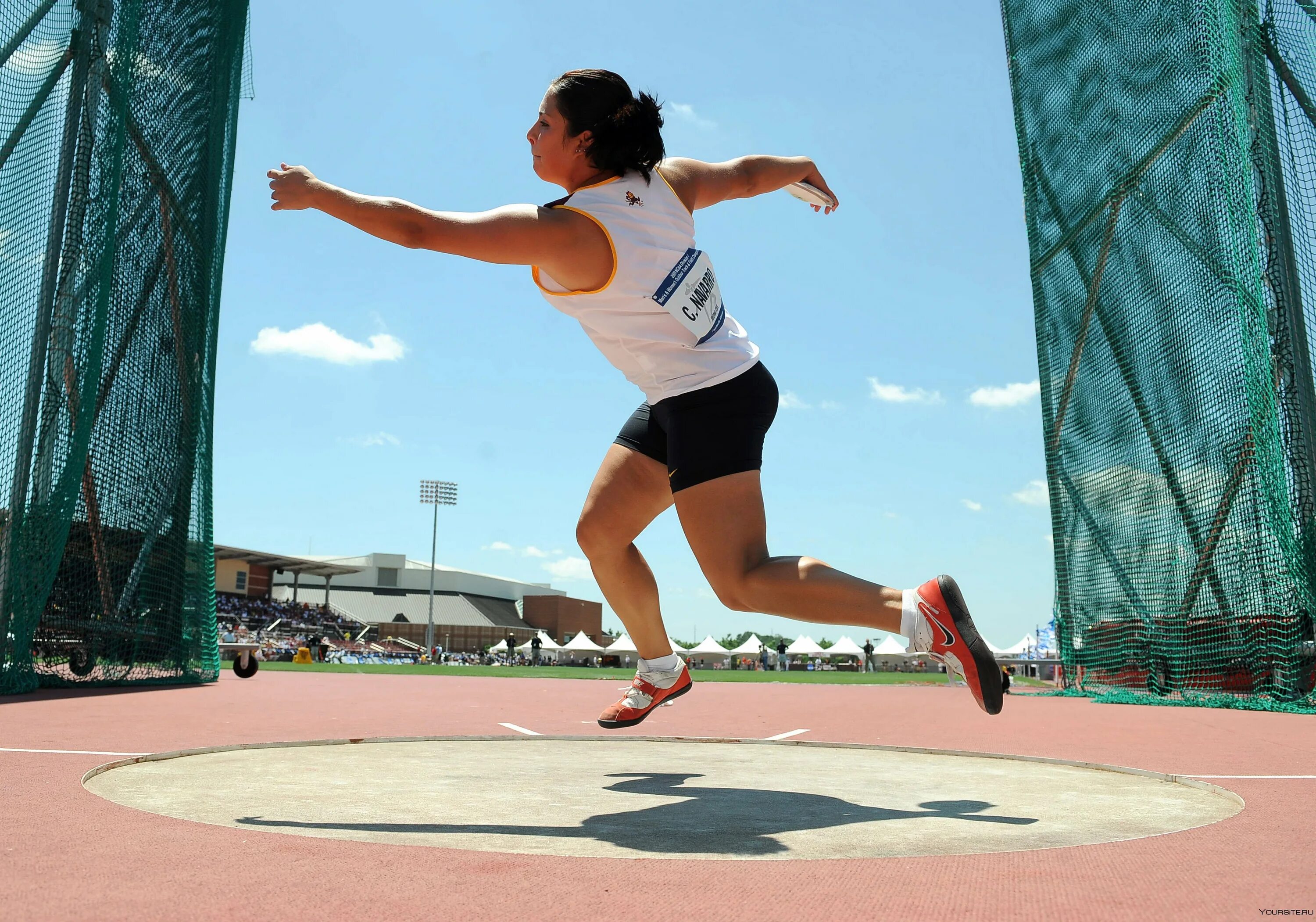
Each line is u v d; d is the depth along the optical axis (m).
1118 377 9.25
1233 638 8.04
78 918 1.30
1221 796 2.85
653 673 3.47
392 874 1.58
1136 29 8.84
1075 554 10.28
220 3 9.73
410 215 2.30
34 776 2.71
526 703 7.91
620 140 2.66
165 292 8.90
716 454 2.71
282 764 3.43
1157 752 4.21
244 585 57.94
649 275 2.64
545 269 2.68
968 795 2.88
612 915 1.37
